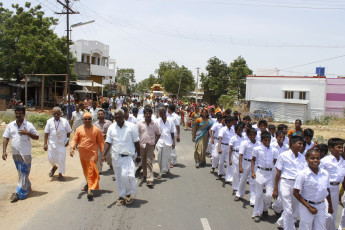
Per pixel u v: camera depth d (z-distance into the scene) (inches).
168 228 205.2
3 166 353.7
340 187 259.1
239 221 221.9
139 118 404.2
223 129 334.3
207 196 278.2
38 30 1077.1
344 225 211.2
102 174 340.8
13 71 1093.1
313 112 1302.9
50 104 1197.7
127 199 248.2
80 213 227.8
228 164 323.0
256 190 226.5
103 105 410.6
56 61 1073.5
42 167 358.0
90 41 1583.4
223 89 1872.5
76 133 265.9
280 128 297.7
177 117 395.9
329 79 1386.6
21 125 261.1
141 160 319.0
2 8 1131.3
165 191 288.0
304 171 172.6
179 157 464.8
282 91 1363.2
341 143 208.5
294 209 215.9
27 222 209.9
